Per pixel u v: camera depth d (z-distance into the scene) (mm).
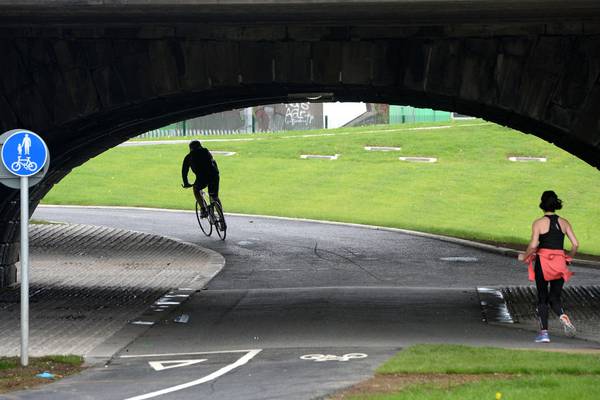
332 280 57750
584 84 43469
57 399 27031
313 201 106250
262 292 52938
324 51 46062
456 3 35875
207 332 40594
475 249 74000
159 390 27844
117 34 47562
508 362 29906
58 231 79250
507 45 44406
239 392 26781
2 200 54375
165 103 53000
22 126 48531
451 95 45188
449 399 23438
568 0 35000
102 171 125250
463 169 128625
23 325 33531
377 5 36531
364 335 39000
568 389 24297
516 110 44406
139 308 47750
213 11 39125
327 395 25344
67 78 48156
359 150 144500
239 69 46781
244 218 93500
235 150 145625
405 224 88750
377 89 49656
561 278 37594
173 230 82688
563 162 135000
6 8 38312
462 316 44406
